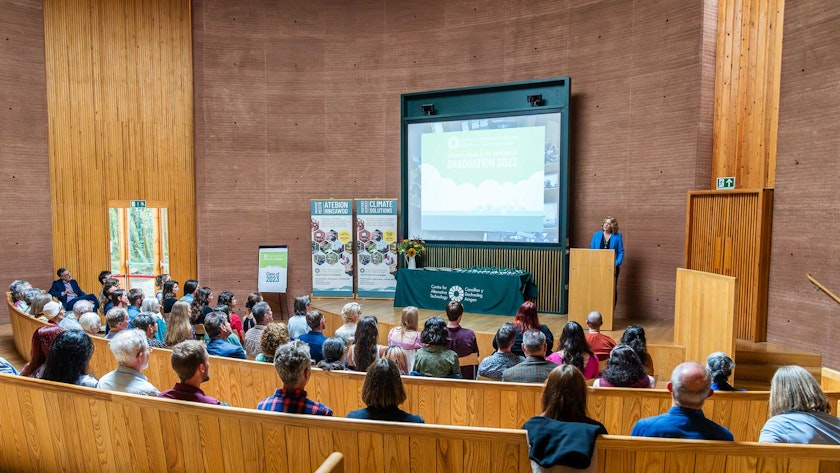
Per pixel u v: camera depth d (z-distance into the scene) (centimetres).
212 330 468
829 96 620
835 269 612
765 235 684
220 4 1105
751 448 227
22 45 984
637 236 892
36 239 1006
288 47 1126
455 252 1026
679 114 837
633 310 901
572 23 953
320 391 392
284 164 1134
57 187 1028
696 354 630
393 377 271
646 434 254
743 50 784
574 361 391
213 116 1112
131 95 1073
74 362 322
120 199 1074
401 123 1059
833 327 615
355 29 1119
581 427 218
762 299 690
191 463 279
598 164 935
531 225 962
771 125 749
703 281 613
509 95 986
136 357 319
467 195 1012
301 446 261
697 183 820
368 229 1097
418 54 1089
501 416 356
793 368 265
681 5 830
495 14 1026
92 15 1041
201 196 1114
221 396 428
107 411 290
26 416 309
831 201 616
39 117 1005
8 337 875
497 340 420
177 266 1111
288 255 1140
